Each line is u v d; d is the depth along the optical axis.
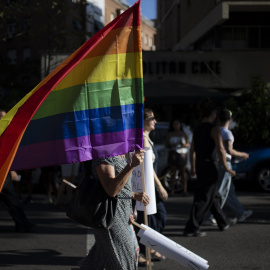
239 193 12.32
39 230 7.89
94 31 14.01
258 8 21.11
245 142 14.90
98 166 3.46
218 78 22.22
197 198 7.30
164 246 3.84
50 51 14.77
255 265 5.74
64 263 5.91
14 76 27.19
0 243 6.97
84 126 3.49
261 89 15.16
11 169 3.52
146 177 5.18
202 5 23.84
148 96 15.53
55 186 11.03
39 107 3.50
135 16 3.50
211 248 6.54
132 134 3.52
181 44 29.08
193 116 20.28
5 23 12.67
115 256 3.55
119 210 3.56
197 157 7.36
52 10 13.33
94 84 3.48
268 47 22.42
